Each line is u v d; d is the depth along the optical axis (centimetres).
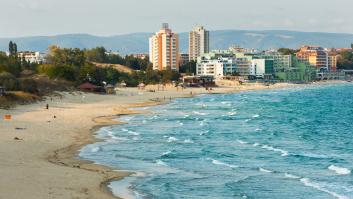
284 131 11150
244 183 5912
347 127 12206
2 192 4841
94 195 4981
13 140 8269
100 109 15338
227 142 9256
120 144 8706
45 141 8481
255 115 14938
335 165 7112
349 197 5338
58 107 15200
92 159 7206
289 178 6209
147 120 12888
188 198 5212
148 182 5819
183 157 7594
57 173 5909
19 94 15425
